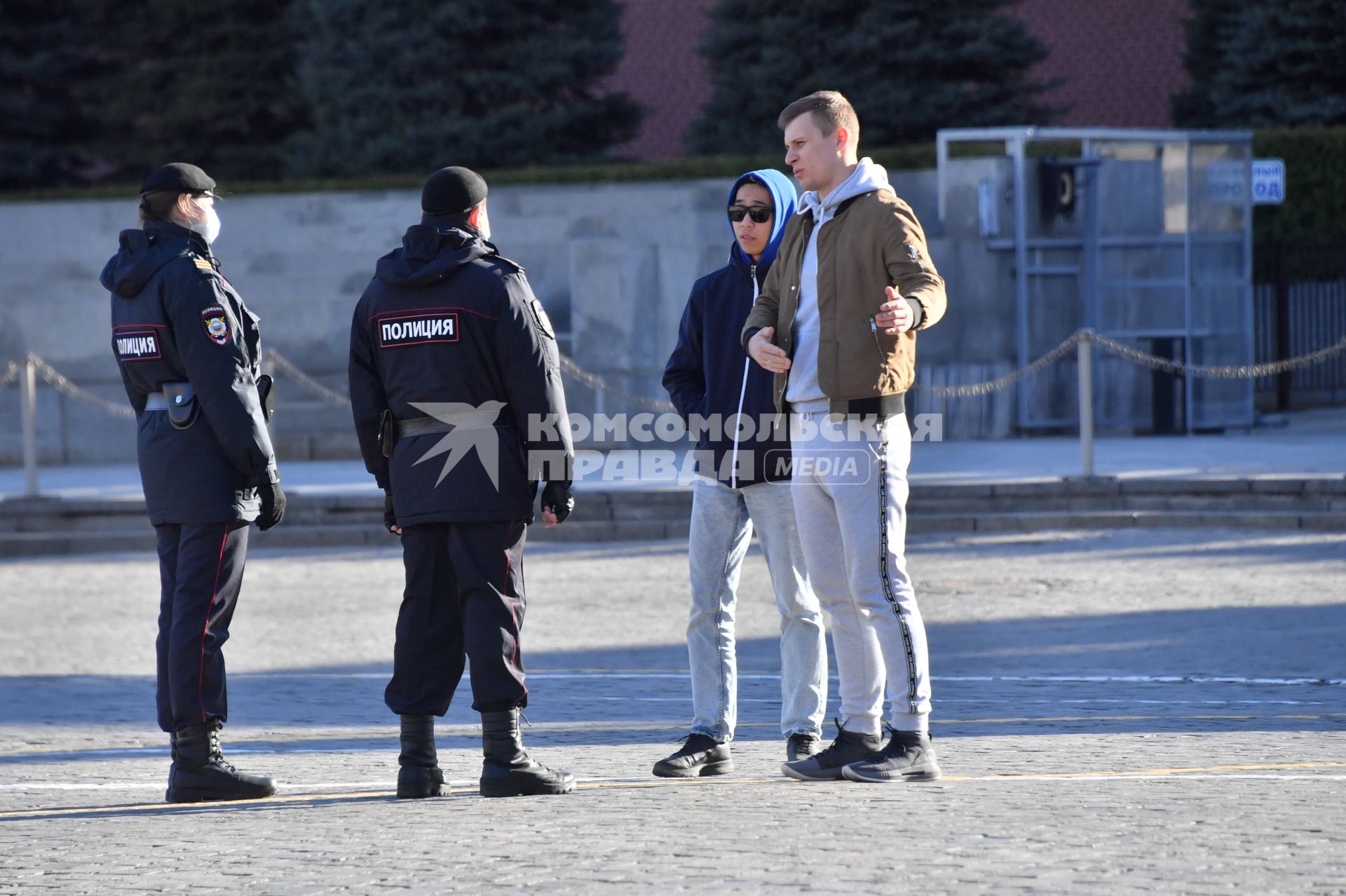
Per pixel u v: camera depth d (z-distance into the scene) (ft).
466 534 65.82
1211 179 247.91
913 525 177.68
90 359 237.66
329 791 70.90
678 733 86.38
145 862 54.65
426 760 67.10
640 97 423.23
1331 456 201.67
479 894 48.16
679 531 180.96
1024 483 180.34
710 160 295.28
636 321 229.86
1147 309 245.86
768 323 66.33
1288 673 101.24
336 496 187.52
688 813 59.16
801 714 72.54
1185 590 135.33
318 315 238.89
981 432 238.68
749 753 79.10
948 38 312.71
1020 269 239.71
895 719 65.26
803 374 64.03
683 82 420.77
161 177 71.61
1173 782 63.87
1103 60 404.57
